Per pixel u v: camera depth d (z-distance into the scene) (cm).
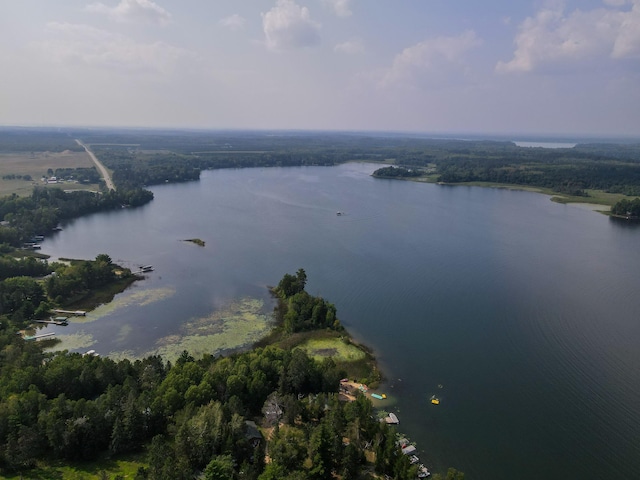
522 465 9144
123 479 7912
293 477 7450
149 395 9581
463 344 13962
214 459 7825
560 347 13862
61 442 8469
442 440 9756
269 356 11356
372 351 13475
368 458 8894
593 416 10706
